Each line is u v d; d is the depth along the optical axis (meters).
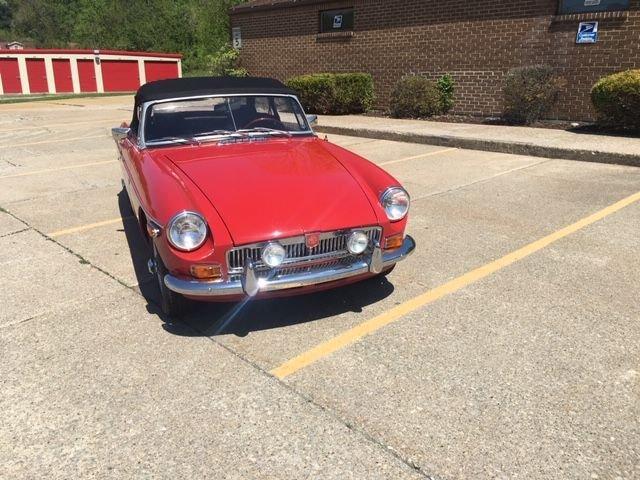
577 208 6.03
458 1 12.18
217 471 2.40
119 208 6.58
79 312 3.88
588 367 3.10
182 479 2.36
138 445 2.56
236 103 4.76
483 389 2.92
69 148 11.39
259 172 3.89
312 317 3.77
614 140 9.05
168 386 3.00
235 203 3.48
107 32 48.03
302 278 3.40
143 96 4.71
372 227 3.62
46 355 3.33
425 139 10.39
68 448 2.55
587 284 4.16
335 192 3.72
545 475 2.33
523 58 11.41
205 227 3.30
